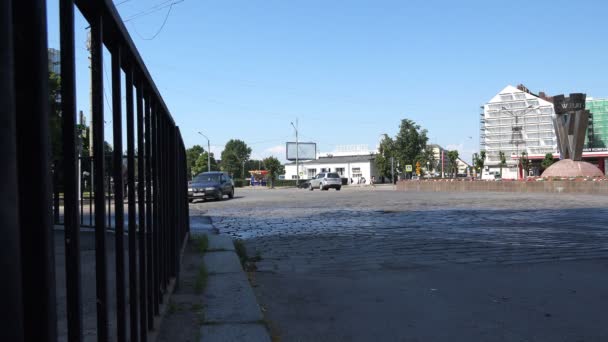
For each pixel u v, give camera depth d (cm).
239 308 450
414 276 634
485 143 11156
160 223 395
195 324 404
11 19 112
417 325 434
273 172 8275
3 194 108
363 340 398
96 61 194
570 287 563
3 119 108
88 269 597
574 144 3594
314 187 4822
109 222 703
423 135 8450
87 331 371
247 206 2077
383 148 8556
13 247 111
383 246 883
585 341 390
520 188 3117
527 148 10656
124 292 245
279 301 516
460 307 488
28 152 124
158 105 389
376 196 2834
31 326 126
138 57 274
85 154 1157
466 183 3591
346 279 621
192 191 2566
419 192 3488
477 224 1223
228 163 12669
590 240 924
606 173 7756
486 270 666
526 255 775
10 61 111
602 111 10575
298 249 864
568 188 2828
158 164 393
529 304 495
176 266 511
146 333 311
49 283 128
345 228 1173
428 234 1039
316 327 430
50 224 129
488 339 397
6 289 109
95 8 191
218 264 656
